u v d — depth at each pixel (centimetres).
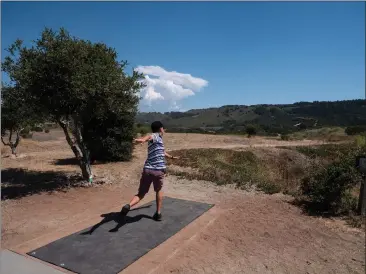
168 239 494
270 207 676
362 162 615
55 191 805
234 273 409
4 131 1498
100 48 853
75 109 845
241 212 640
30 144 2144
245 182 887
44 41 775
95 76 759
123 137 1339
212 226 559
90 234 504
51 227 547
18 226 551
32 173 1055
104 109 859
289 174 1144
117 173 1052
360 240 518
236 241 502
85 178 909
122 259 422
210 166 1118
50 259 418
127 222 561
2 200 723
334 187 644
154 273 397
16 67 782
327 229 560
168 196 751
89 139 1295
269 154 1855
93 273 387
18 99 836
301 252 474
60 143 2400
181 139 2622
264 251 472
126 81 844
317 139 3067
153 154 546
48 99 784
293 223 584
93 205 679
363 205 615
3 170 1109
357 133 3050
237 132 3969
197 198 741
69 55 746
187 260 434
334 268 432
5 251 442
